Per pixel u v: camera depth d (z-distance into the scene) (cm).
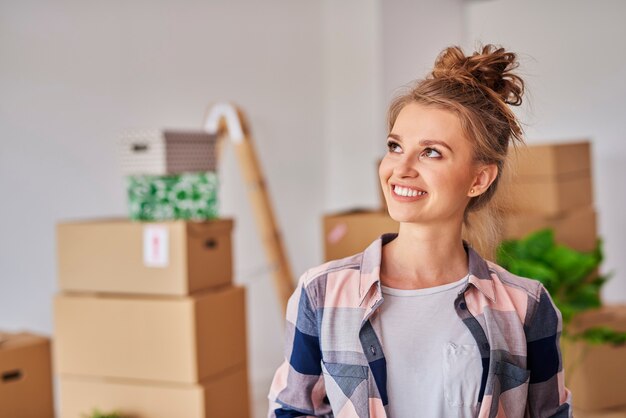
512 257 358
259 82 486
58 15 392
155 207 329
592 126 523
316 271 140
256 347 487
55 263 395
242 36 477
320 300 137
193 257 315
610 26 512
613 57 513
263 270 489
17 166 378
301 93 509
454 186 130
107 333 321
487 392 131
